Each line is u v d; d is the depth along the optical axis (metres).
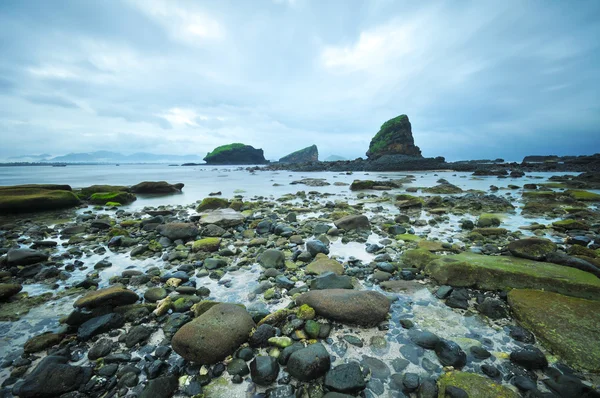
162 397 2.96
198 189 27.05
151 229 10.16
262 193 23.64
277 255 6.73
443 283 5.51
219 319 3.89
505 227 10.62
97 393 3.06
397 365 3.39
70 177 45.78
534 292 4.70
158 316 4.46
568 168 54.38
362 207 15.59
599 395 2.82
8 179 39.41
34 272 6.32
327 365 3.26
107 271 6.52
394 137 79.06
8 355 3.64
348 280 5.48
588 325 3.78
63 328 4.13
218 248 7.93
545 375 3.20
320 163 76.81
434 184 30.80
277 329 4.02
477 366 3.37
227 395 3.01
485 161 84.94
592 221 11.54
